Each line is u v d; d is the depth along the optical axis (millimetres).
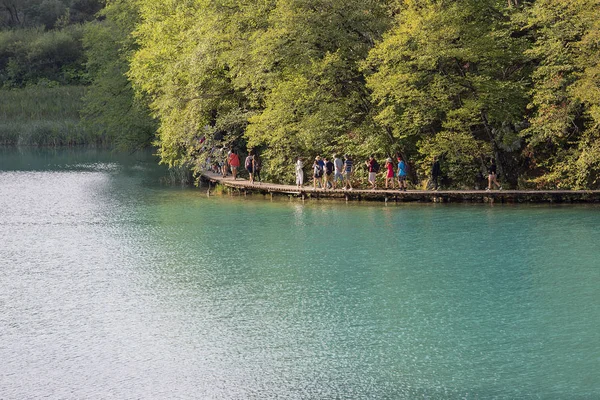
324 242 30641
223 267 27000
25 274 26656
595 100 36781
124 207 41969
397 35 39625
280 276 25562
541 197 39781
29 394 16578
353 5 41969
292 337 19688
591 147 39156
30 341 19828
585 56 37938
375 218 35938
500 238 30547
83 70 111688
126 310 22250
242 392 16484
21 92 102250
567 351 18344
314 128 42406
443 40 39375
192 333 20156
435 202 40656
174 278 25625
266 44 41875
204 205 42094
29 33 117438
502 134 42531
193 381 17109
